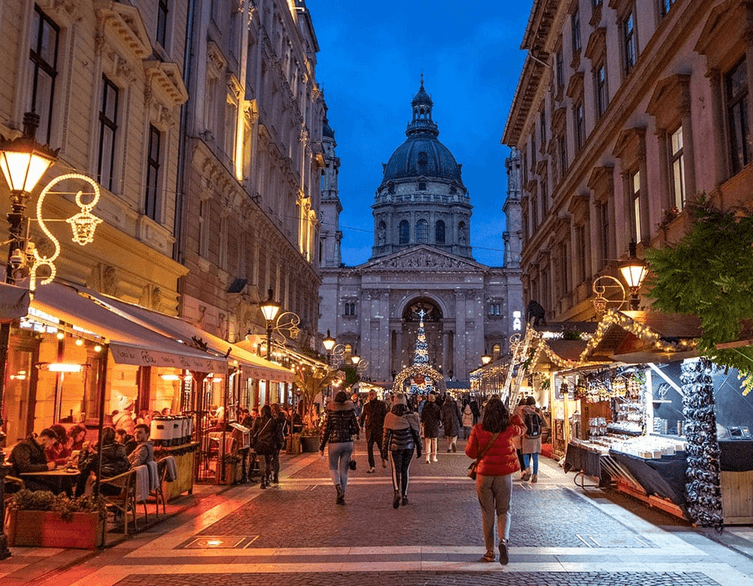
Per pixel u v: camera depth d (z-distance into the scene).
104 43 16.17
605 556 8.38
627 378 14.50
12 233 8.16
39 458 10.88
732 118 15.08
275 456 15.16
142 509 11.69
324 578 7.41
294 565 7.96
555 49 34.12
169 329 14.43
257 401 31.64
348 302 97.25
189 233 22.61
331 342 31.56
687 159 16.92
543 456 21.41
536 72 37.56
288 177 39.53
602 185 24.86
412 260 96.50
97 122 15.98
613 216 23.88
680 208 17.89
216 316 25.77
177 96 20.64
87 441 13.55
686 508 10.23
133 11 16.98
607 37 24.34
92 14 15.77
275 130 36.97
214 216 25.61
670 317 12.09
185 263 22.17
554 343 18.81
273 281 36.47
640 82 20.14
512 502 12.41
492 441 8.16
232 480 14.85
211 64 25.30
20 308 7.56
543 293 37.84
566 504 12.21
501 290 96.56
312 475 17.06
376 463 19.94
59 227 14.24
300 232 45.22
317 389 26.72
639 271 13.83
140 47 17.75
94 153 15.83
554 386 20.17
